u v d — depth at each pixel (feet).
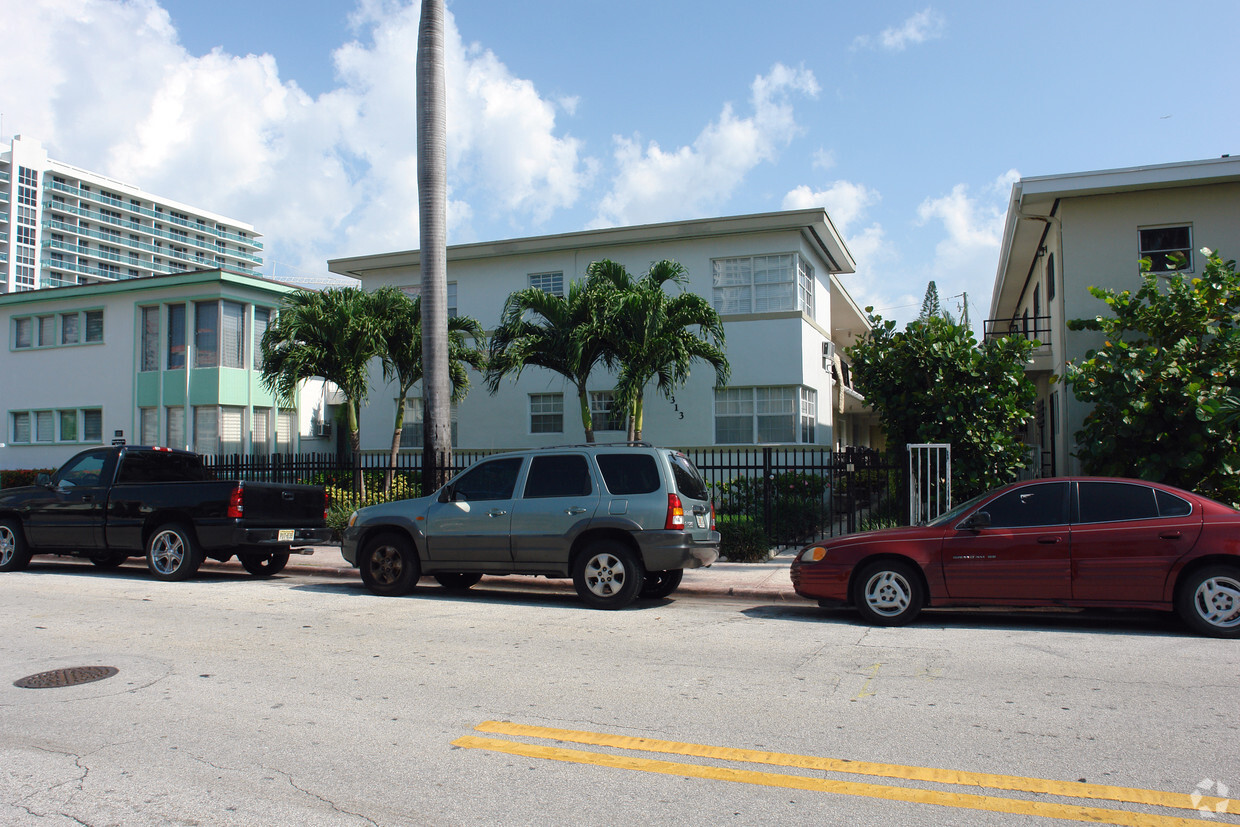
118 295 82.12
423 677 20.54
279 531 38.63
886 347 44.47
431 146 45.60
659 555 30.35
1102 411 39.45
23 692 19.26
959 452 42.24
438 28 46.06
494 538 32.30
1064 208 52.39
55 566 44.55
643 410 67.72
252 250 451.94
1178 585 25.80
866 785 13.65
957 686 19.66
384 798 13.21
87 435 83.61
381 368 78.33
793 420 64.23
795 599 33.32
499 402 72.69
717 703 18.29
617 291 51.78
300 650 23.58
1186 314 41.29
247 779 14.01
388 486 55.11
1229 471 35.78
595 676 20.66
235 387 78.33
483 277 73.67
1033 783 13.69
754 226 65.05
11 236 330.54
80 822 12.38
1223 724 16.69
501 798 13.19
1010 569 26.78
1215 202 49.96
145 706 18.15
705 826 12.14
